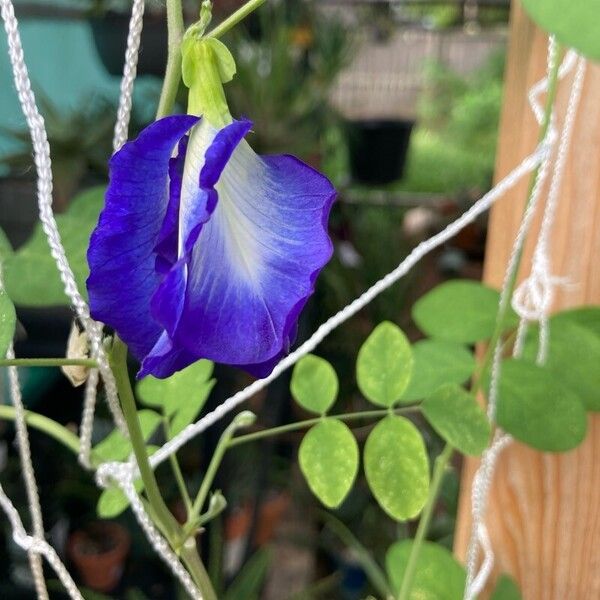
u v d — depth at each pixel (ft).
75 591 0.41
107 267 0.25
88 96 1.13
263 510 1.19
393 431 0.43
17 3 1.00
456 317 0.50
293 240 0.27
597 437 0.51
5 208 0.99
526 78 0.49
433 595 0.47
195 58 0.28
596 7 0.27
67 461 1.09
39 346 0.92
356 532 1.23
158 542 0.41
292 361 0.45
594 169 0.49
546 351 0.49
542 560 0.53
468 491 0.54
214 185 0.26
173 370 0.26
